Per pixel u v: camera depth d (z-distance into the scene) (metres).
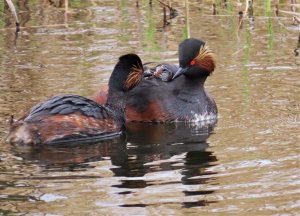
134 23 20.77
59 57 17.84
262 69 16.98
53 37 19.48
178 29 20.11
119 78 14.34
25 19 21.11
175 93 15.15
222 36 19.44
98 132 13.70
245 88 15.90
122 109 14.32
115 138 13.73
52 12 21.84
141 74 14.54
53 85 15.80
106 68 16.98
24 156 12.52
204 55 15.15
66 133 13.39
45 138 13.22
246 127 13.85
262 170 11.68
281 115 14.38
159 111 14.97
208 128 14.05
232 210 10.32
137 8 22.38
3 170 11.80
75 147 13.09
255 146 12.79
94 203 10.55
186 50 15.15
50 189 11.02
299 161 12.00
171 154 12.61
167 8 22.16
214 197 10.74
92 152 12.79
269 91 15.67
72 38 19.39
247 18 21.08
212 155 12.45
